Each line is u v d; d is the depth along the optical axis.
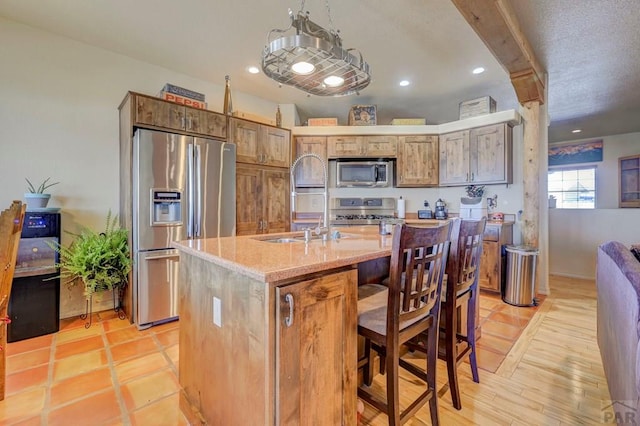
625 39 2.81
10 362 2.05
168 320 2.78
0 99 2.57
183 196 2.87
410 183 4.50
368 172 4.52
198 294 1.45
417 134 4.49
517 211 4.02
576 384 1.86
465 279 1.74
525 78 3.18
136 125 2.72
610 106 4.66
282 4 2.35
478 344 2.39
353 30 2.69
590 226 4.55
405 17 2.52
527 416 1.59
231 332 1.19
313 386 1.10
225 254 1.30
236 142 3.43
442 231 1.40
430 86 3.93
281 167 3.93
